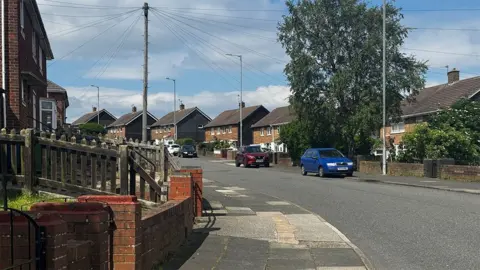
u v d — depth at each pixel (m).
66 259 3.88
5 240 3.74
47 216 3.77
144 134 27.20
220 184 22.12
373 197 16.48
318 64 35.62
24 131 9.97
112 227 5.26
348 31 35.19
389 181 23.55
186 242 8.59
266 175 29.02
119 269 5.26
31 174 9.94
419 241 9.22
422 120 44.28
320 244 8.95
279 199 16.27
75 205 4.82
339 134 36.12
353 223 11.41
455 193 17.88
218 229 10.18
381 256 8.12
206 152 68.06
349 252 8.27
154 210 7.02
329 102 34.47
